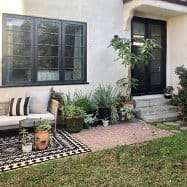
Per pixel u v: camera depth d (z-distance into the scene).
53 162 4.41
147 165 4.27
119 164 4.33
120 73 8.10
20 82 6.61
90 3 7.45
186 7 8.44
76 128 6.29
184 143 5.43
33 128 5.73
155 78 9.27
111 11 7.83
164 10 8.18
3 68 6.35
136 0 7.59
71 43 7.30
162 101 8.71
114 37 7.65
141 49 7.89
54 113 6.17
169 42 9.32
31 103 6.25
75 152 4.92
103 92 7.38
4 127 5.57
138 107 8.16
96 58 7.67
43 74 6.97
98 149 5.12
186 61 8.77
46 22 6.88
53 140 5.65
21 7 6.49
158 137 5.98
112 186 3.56
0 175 3.90
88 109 6.88
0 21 6.23
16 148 5.12
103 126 7.00
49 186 3.55
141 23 8.75
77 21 7.29
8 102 6.34
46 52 6.96
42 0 6.76
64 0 7.06
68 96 7.03
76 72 7.44
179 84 8.15
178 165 4.29
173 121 7.79
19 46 6.57
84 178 3.80
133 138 5.90
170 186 3.55
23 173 3.96
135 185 3.58
